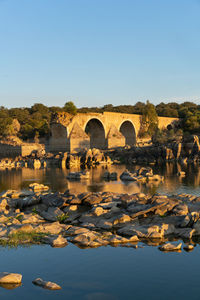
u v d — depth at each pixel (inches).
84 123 5152.6
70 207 1128.8
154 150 4311.0
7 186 1971.0
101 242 768.9
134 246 749.3
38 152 4906.5
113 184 1993.1
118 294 510.0
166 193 1561.3
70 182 2140.7
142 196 1227.2
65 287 539.2
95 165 3757.4
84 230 864.9
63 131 4938.5
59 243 768.9
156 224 896.3
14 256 690.8
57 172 2965.1
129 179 2234.3
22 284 553.6
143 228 856.9
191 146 4202.8
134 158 4347.9
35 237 821.2
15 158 4933.6
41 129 6737.2
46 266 633.6
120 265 632.4
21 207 1246.9
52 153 4899.1
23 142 6186.0
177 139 4591.5
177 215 960.9
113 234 848.9
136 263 643.5
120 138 5615.2
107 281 560.7
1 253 709.9
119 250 723.4
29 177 2529.5
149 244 765.9
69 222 1019.3
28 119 7632.9
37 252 714.8
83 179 2317.9
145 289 527.8
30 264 644.7
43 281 554.3
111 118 5689.0
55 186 1934.1
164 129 6875.0
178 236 834.2
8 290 530.3
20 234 837.8
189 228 857.5
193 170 2869.1
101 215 1019.9
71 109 5078.7
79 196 1207.6
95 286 540.7
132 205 1082.1
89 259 669.3
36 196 1286.9
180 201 1085.1
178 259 663.1
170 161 4109.3
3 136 6373.0
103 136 5595.5
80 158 4001.0
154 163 3924.7
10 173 2942.9
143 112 6535.4
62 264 641.6
